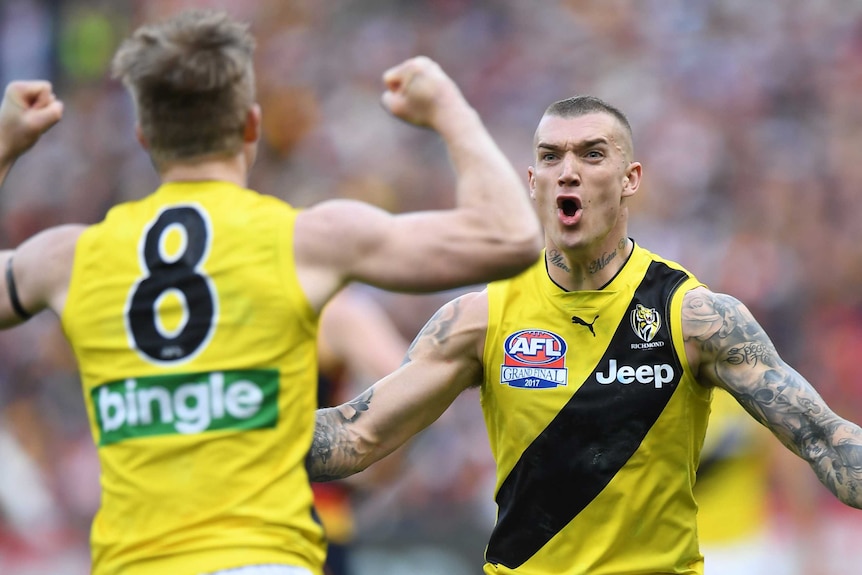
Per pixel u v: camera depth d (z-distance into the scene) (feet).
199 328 39.24
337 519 76.84
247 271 39.37
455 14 213.66
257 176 200.23
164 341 39.34
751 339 51.65
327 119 203.41
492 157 39.40
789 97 188.14
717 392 89.97
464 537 112.37
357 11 218.79
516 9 211.00
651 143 182.29
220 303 39.27
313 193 191.11
